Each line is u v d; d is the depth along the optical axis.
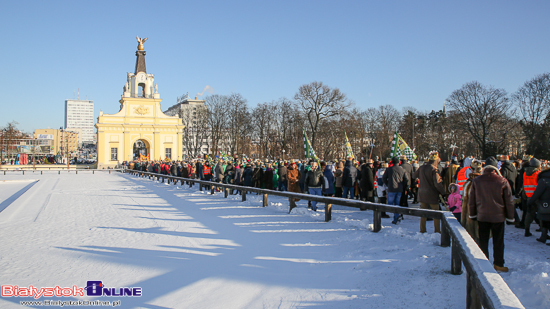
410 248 7.72
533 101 48.78
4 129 99.62
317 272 6.60
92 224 12.23
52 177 43.94
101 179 39.28
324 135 62.28
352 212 13.41
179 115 84.38
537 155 48.12
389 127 75.94
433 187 9.06
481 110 50.66
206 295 5.73
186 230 10.66
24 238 10.33
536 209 8.74
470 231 6.96
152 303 5.51
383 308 4.95
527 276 5.70
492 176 6.16
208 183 20.86
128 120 70.31
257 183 20.73
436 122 70.94
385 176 11.04
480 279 3.74
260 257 7.65
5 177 44.84
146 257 7.93
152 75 74.00
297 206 14.77
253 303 5.37
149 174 38.72
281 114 66.75
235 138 71.81
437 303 4.97
